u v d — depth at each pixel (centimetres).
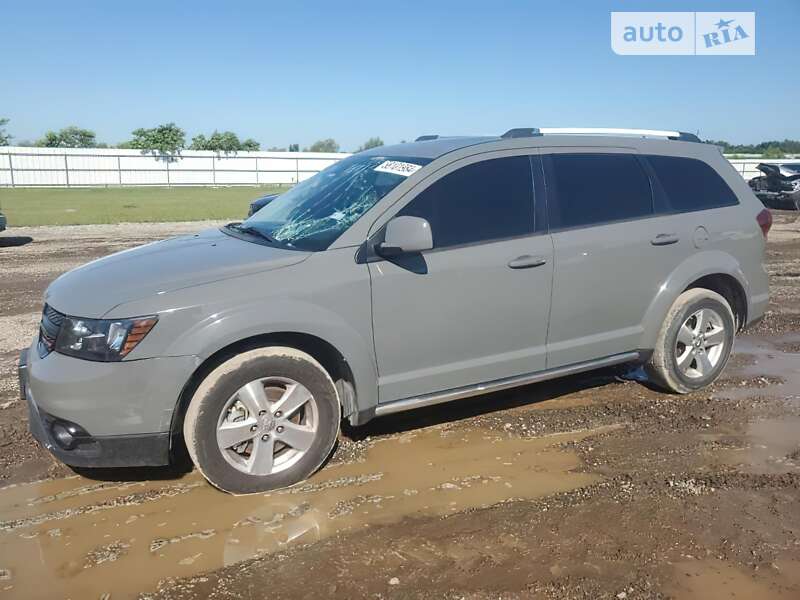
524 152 444
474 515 345
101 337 331
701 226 505
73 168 3872
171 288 343
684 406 497
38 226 1739
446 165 414
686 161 518
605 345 472
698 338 515
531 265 426
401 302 388
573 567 300
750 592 283
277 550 314
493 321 421
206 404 345
